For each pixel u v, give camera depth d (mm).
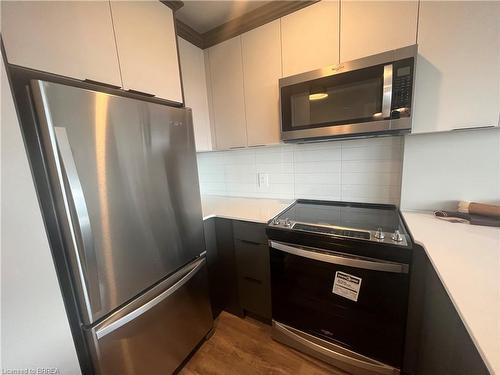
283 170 1903
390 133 1219
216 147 1853
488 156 1166
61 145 758
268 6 1411
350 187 1647
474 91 1034
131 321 1020
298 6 1339
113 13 1088
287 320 1423
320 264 1216
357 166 1601
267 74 1516
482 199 1206
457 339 731
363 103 1182
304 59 1370
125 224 974
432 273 973
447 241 961
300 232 1232
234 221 1555
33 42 820
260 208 1718
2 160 628
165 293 1137
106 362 930
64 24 909
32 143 764
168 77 1395
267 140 1599
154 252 1116
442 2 1021
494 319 541
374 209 1532
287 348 1461
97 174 863
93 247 863
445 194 1281
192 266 1337
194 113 1696
